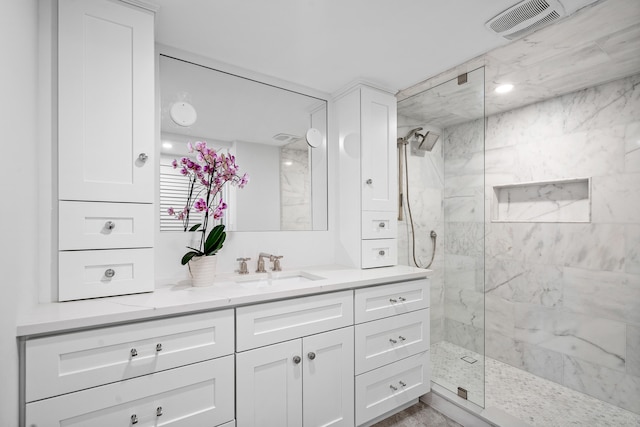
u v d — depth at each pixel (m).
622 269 1.97
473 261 1.99
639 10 1.36
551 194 2.40
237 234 1.83
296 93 2.09
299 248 2.07
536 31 1.53
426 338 1.92
